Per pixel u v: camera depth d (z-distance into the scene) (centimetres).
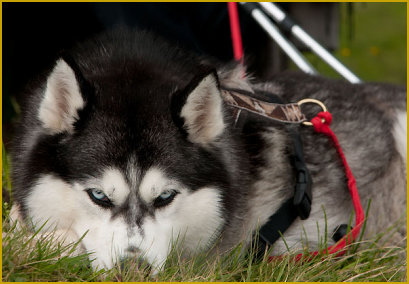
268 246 371
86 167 312
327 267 352
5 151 428
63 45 588
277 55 635
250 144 380
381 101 487
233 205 345
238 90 385
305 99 409
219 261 337
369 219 430
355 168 427
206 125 330
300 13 624
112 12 534
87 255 314
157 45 384
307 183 376
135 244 306
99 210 317
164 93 339
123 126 318
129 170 311
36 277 304
